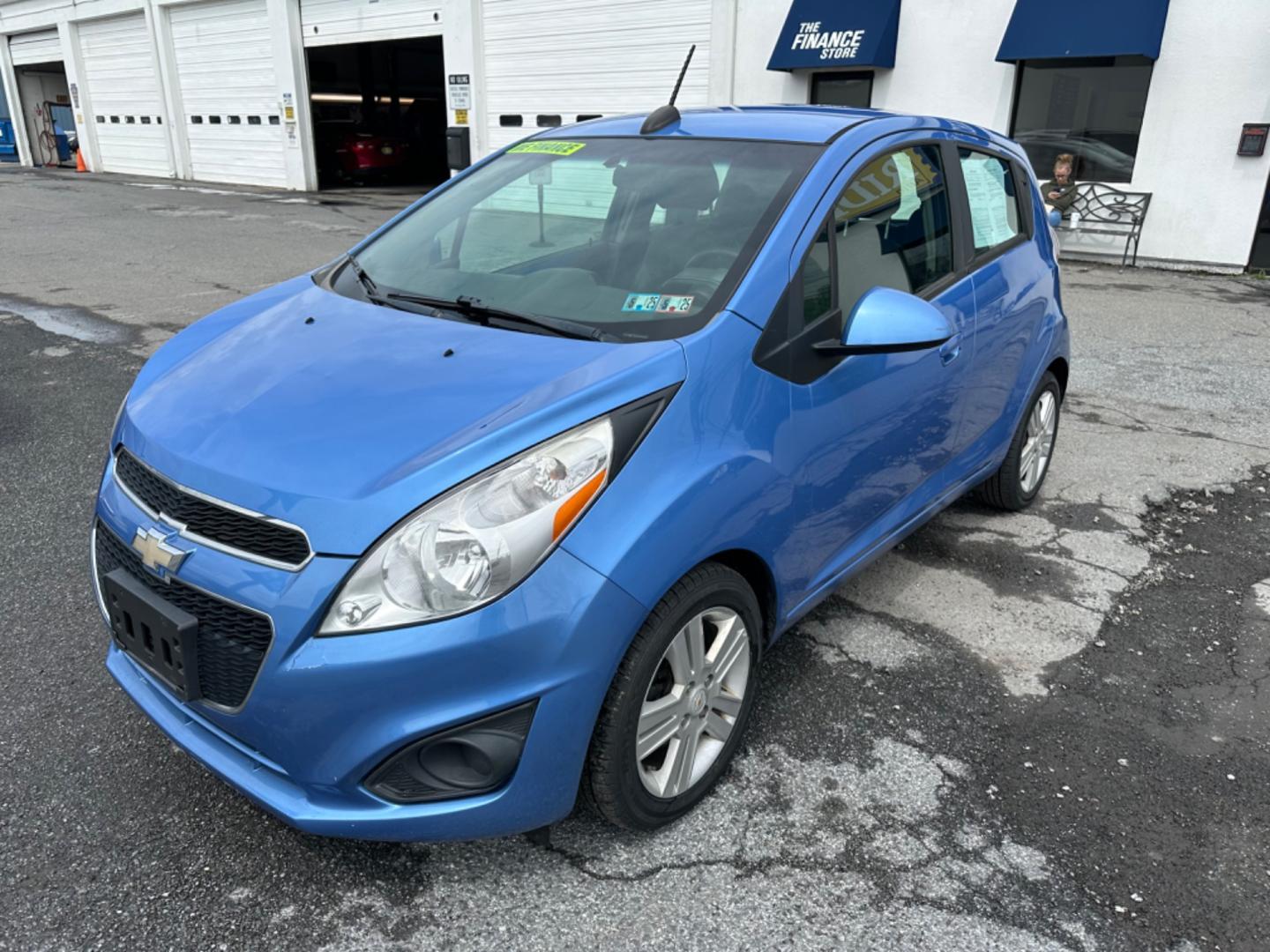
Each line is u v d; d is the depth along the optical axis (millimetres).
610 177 3012
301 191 19625
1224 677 3129
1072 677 3105
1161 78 10914
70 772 2520
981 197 3623
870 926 2113
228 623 1970
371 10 17719
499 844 2318
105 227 13305
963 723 2848
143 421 2311
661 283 2549
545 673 1930
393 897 2160
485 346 2363
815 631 3338
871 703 2932
